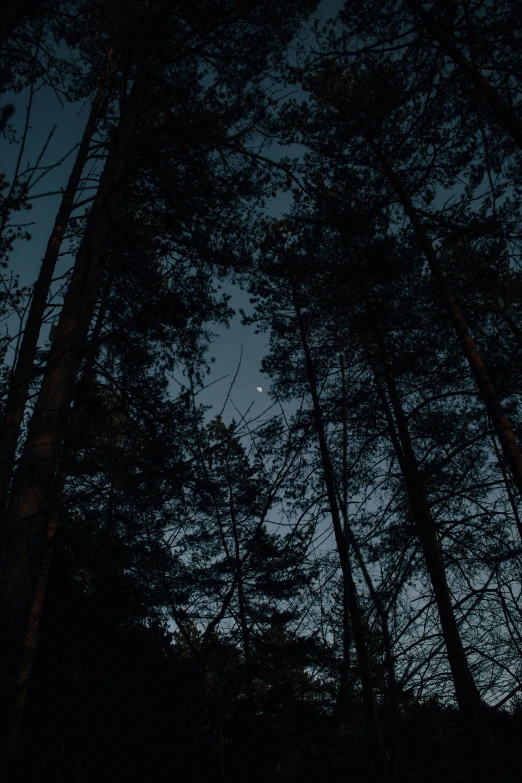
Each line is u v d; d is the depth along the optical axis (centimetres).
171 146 873
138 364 846
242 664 363
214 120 857
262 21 822
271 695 564
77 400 666
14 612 422
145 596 676
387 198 884
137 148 857
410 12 700
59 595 729
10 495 264
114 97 639
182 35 848
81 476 646
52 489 534
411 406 1133
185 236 860
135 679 542
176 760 445
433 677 295
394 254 949
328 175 1041
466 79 733
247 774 579
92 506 644
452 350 1037
